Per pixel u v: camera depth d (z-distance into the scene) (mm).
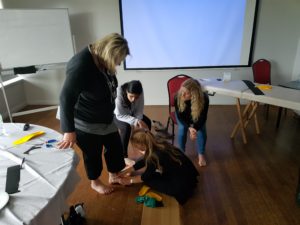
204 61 4156
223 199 2053
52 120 3850
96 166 1974
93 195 2123
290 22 3854
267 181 2270
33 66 3760
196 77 4266
